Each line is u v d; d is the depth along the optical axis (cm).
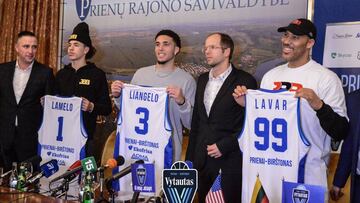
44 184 280
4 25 462
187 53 386
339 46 321
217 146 268
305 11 339
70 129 310
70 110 310
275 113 245
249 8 360
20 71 351
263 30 356
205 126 281
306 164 246
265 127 247
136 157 275
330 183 322
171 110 302
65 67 363
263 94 247
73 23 436
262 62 357
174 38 315
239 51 365
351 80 318
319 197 172
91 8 428
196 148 284
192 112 300
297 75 256
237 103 272
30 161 256
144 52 407
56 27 440
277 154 244
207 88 288
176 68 322
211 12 376
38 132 331
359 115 247
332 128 231
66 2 438
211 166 278
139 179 220
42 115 347
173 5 392
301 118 246
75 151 309
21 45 340
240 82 277
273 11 351
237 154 276
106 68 424
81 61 356
